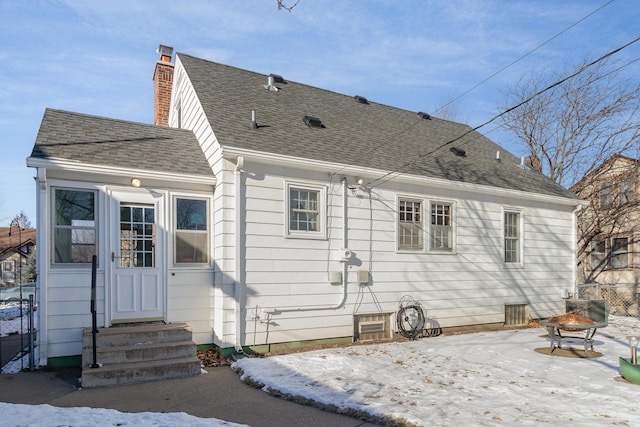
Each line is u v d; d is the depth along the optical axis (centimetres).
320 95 1271
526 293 1202
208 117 845
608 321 1235
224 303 757
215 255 797
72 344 689
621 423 454
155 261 761
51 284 681
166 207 775
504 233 1177
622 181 1789
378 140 1105
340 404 504
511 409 496
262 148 801
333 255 883
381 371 659
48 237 681
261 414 484
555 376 654
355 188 923
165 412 486
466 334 1022
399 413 472
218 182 790
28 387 582
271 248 809
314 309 850
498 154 1371
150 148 834
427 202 1034
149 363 630
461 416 468
